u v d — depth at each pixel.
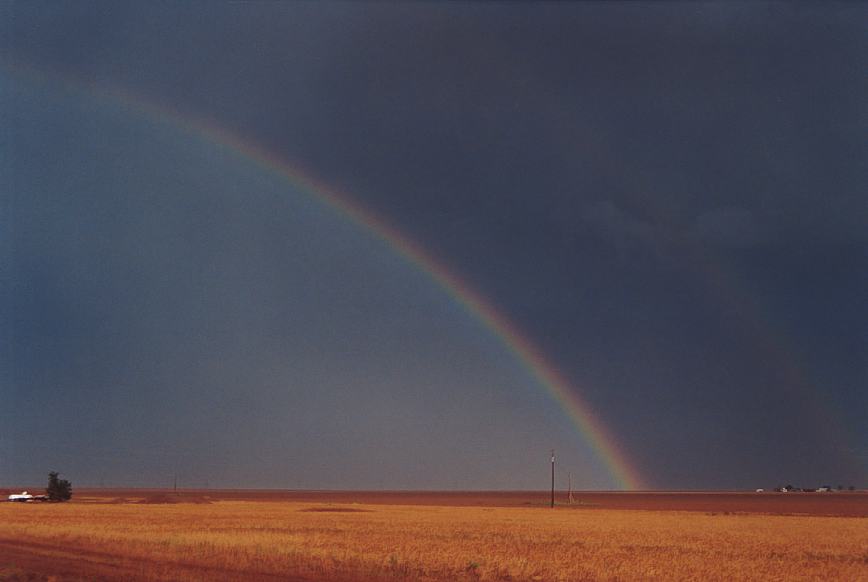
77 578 31.89
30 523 66.38
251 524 69.00
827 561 43.50
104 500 160.75
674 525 79.25
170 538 47.91
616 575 34.97
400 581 32.19
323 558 38.44
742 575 36.22
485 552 43.72
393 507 141.25
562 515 105.75
